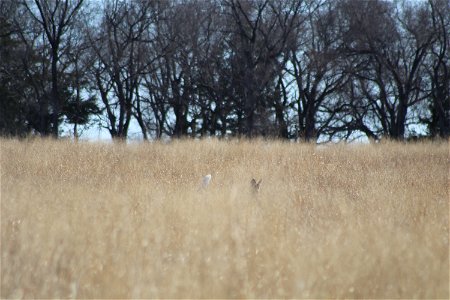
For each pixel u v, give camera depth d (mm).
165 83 168250
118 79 157500
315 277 28438
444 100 166000
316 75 159875
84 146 80312
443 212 42719
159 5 162625
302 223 38531
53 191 45500
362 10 162500
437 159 80375
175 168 63219
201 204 40781
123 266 29609
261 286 28422
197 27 164375
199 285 27781
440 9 162250
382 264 30281
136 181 52062
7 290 27859
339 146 89625
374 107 175250
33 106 164250
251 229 34875
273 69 160750
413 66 159875
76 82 164500
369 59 163875
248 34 170250
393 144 95875
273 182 56031
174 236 34188
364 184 56312
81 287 28156
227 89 164375
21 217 36625
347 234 34531
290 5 161125
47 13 154625
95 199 42469
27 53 161125
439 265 30453
